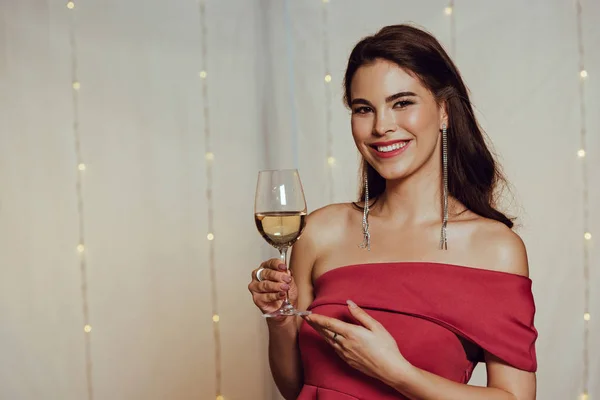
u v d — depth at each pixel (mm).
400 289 1614
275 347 1783
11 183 3311
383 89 1603
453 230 1665
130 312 3418
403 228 1715
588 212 3230
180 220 3479
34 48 3332
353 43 3445
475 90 3281
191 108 3490
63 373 3348
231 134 3527
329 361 1630
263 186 1547
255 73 3537
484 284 1592
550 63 3244
